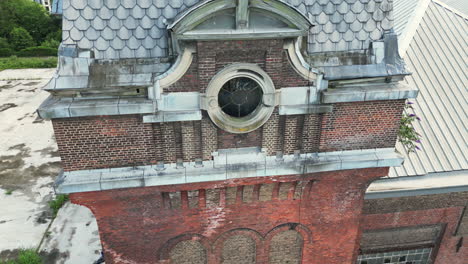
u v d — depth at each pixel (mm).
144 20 8695
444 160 13859
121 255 11023
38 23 70688
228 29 8242
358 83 9836
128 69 8781
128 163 9539
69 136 8898
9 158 28250
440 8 18844
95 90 8680
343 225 12023
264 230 11656
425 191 13258
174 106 9070
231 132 9555
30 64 53500
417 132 14688
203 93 8859
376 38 9742
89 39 8609
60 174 9539
